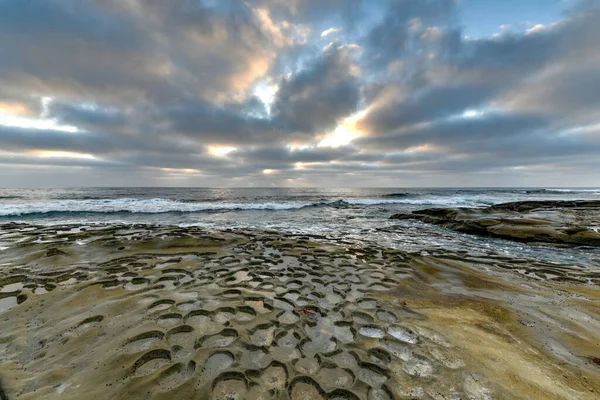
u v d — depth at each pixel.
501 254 9.42
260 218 19.30
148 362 3.26
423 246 10.52
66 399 2.65
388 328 4.15
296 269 7.04
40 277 6.18
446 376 3.06
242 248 9.27
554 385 2.92
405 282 6.23
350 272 6.86
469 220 14.86
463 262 8.23
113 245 9.13
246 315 4.48
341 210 25.88
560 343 3.77
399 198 43.94
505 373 3.11
